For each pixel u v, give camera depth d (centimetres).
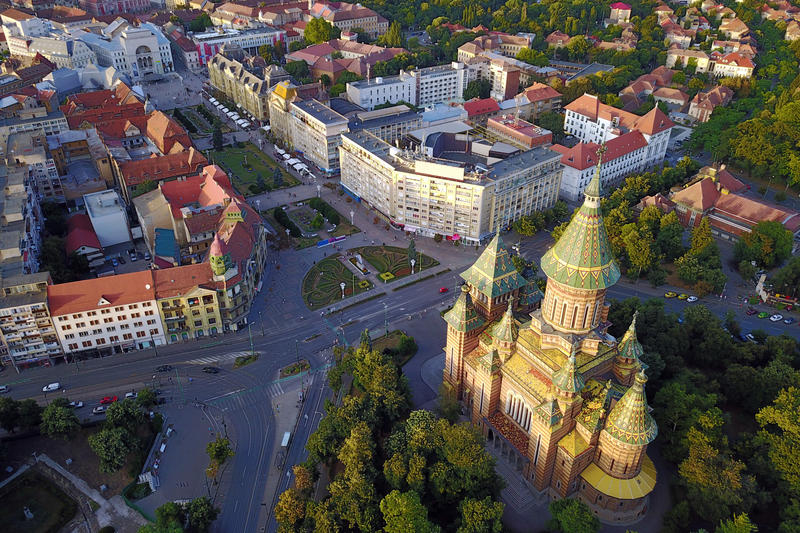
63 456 15288
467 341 15525
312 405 16875
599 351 13538
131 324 18362
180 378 17750
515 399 14412
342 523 12719
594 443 13138
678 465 13788
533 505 13875
